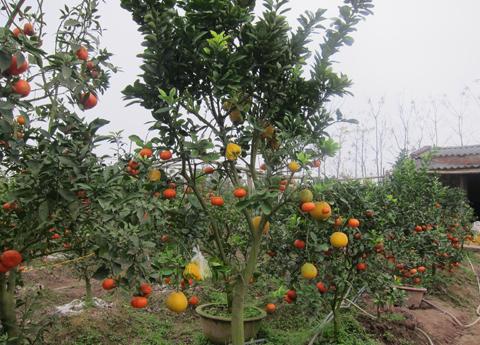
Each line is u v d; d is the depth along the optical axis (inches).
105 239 91.4
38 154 89.0
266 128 130.3
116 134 124.3
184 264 107.9
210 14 114.0
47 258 290.5
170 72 117.6
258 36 113.0
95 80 113.4
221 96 113.1
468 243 471.5
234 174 121.6
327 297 160.7
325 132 130.9
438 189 315.6
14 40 77.9
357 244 162.6
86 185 85.4
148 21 110.3
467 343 201.8
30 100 93.2
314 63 129.1
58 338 171.3
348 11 126.2
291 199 113.7
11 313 103.1
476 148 518.9
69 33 109.1
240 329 118.1
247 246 188.1
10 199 86.1
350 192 163.5
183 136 114.3
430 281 284.2
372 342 168.7
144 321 198.8
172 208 126.5
